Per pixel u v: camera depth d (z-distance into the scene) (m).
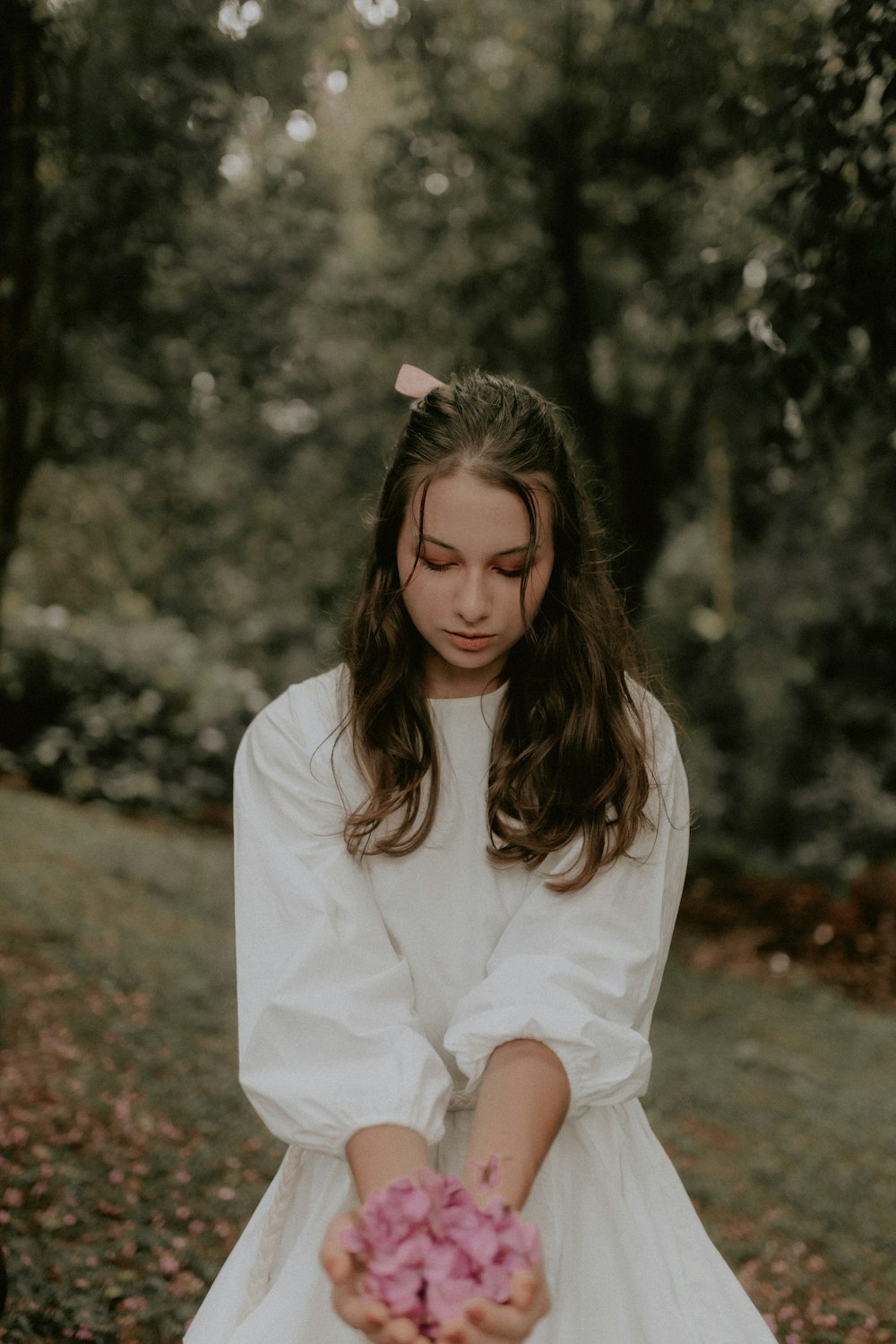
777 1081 5.97
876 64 3.40
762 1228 3.95
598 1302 1.37
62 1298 2.78
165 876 8.09
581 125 8.62
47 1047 4.67
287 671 16.36
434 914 1.50
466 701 1.55
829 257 3.74
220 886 8.24
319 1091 1.30
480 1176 1.12
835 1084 6.04
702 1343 1.36
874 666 13.88
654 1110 5.20
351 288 9.84
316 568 14.62
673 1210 1.46
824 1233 4.00
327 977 1.38
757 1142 4.93
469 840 1.52
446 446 1.41
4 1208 3.28
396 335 10.27
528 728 1.54
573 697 1.52
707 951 9.17
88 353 8.77
